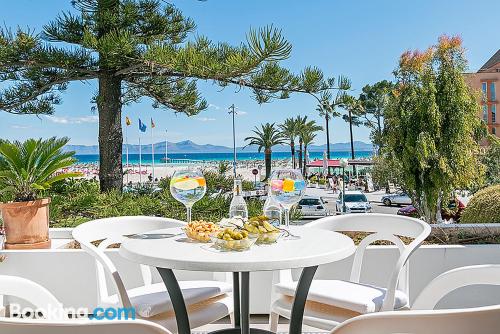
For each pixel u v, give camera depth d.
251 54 5.88
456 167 15.30
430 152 15.22
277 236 2.27
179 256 2.03
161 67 6.62
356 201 20.31
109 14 7.19
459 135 15.34
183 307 2.24
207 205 5.77
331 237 2.43
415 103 15.68
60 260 3.62
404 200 26.48
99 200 6.22
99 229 2.87
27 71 7.85
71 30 7.32
